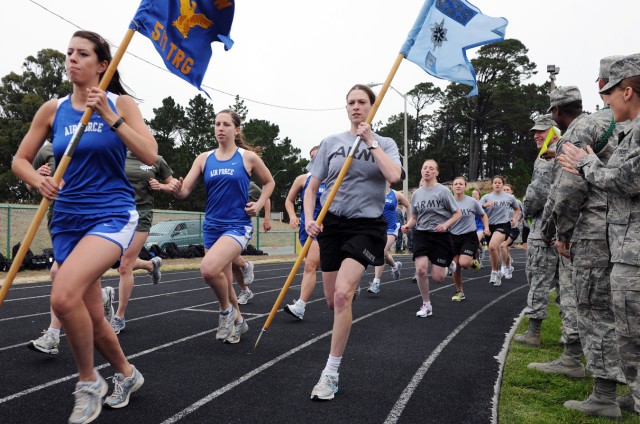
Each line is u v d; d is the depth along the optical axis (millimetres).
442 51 4484
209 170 5551
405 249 26859
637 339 3080
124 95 3363
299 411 3602
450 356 5203
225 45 3980
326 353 5191
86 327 2992
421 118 93188
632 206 3111
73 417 3035
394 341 5859
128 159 5980
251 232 5645
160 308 7957
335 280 4121
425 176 7492
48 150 5348
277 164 87750
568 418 3592
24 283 11438
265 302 8812
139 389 3984
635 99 3059
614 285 3150
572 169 3359
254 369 4586
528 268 5922
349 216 4012
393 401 3850
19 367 4543
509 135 81688
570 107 4406
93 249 3049
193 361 4820
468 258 9008
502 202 12000
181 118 66438
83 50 3236
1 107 47219
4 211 20172
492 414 3623
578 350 4641
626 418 3670
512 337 6188
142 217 6012
